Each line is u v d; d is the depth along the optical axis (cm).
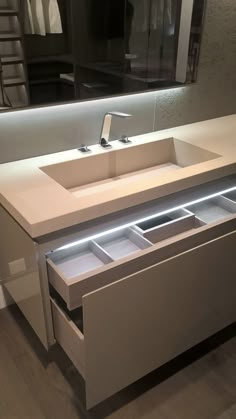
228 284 163
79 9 146
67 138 170
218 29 196
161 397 160
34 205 125
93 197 131
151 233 151
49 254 145
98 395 139
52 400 159
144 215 148
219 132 196
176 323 150
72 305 121
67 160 160
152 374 169
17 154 160
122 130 187
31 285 141
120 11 156
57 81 153
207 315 163
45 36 143
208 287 154
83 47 153
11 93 145
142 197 138
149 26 167
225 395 161
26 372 170
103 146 176
